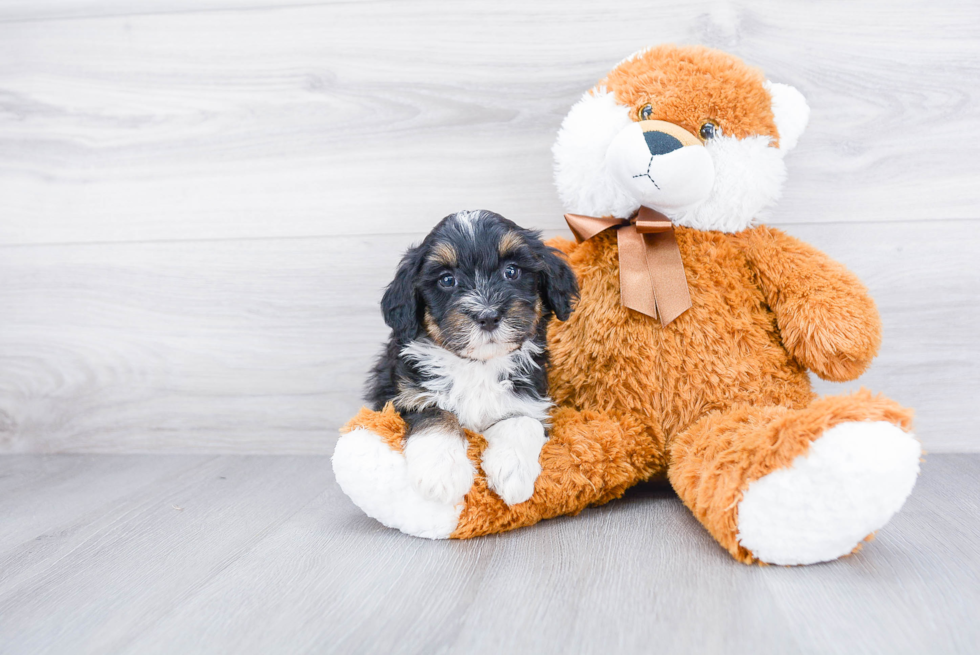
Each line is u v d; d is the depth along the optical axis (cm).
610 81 184
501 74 222
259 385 240
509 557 149
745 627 117
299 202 233
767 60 212
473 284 162
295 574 144
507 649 113
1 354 247
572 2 217
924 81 209
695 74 173
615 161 169
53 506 193
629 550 150
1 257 245
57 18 234
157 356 242
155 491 204
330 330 236
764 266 176
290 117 231
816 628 117
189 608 131
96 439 247
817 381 216
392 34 224
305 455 240
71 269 242
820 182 215
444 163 227
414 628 121
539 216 225
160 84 234
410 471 151
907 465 130
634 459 174
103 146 238
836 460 130
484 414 170
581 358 182
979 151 209
